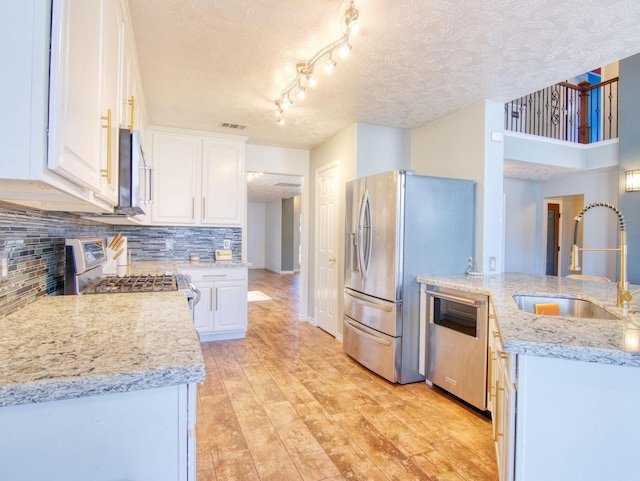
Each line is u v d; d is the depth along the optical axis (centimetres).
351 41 223
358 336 335
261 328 466
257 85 291
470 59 246
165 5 189
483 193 315
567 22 203
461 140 340
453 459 198
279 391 281
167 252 429
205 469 187
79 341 108
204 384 292
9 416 79
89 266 204
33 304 161
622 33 213
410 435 221
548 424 126
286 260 1141
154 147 401
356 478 182
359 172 384
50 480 82
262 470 187
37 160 71
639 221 429
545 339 127
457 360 263
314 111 348
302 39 222
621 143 452
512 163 491
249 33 216
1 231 134
